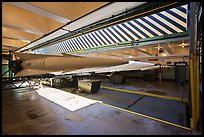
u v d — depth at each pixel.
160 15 5.02
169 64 9.88
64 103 4.68
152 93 6.07
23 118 3.41
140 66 7.53
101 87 7.77
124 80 9.28
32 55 4.05
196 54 2.87
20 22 3.96
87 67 2.79
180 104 4.60
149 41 5.67
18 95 5.74
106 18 3.76
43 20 4.59
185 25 4.53
